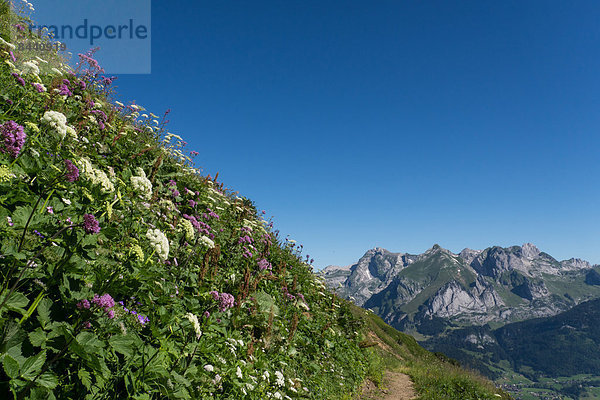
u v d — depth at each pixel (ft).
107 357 12.63
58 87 28.55
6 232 11.87
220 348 22.16
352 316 63.77
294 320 34.86
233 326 26.14
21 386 9.33
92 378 11.90
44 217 13.29
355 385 43.37
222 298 20.88
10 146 13.48
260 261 37.68
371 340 78.48
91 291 12.40
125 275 14.78
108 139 31.63
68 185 15.89
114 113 37.11
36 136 18.15
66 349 10.73
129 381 12.82
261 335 30.50
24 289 11.63
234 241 37.17
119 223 19.76
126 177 26.23
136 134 37.76
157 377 13.79
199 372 17.42
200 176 49.98
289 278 47.01
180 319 17.66
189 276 23.57
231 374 20.52
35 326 11.25
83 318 11.50
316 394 32.14
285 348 33.17
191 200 34.37
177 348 16.58
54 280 11.68
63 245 12.43
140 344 14.12
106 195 15.83
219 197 46.73
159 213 26.55
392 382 55.62
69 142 22.02
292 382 27.66
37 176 15.19
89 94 34.91
